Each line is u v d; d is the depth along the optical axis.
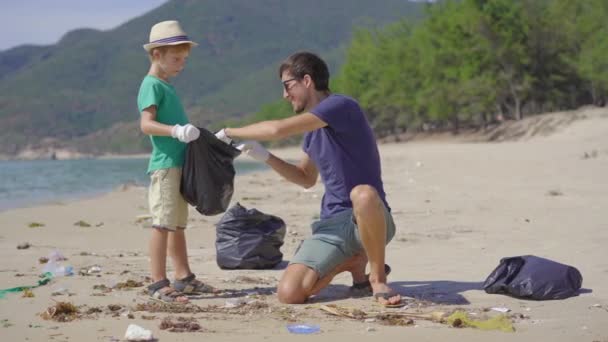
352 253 5.24
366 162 5.23
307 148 5.40
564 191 13.73
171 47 5.21
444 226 9.40
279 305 5.01
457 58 58.97
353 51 80.44
